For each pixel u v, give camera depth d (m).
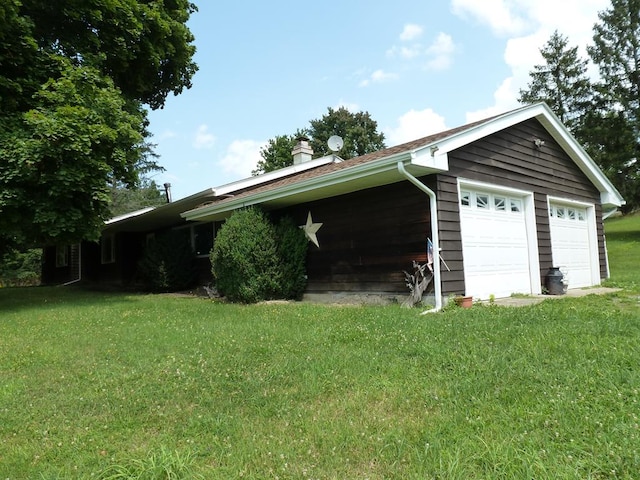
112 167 10.13
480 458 2.04
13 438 2.59
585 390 2.80
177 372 3.76
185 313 7.70
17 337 5.85
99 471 2.12
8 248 12.52
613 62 24.92
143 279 14.96
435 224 7.16
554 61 29.36
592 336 4.12
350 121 37.34
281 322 6.08
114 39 11.19
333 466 2.09
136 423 2.73
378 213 8.20
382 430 2.45
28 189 9.09
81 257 20.58
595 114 25.61
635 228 26.33
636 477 1.83
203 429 2.60
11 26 8.80
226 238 9.42
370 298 8.24
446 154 7.29
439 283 6.98
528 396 2.77
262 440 2.40
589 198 11.95
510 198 9.20
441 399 2.84
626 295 8.09
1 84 8.74
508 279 8.70
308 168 14.61
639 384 2.82
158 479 2.02
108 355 4.59
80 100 9.20
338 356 4.00
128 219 14.58
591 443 2.12
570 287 10.52
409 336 4.59
